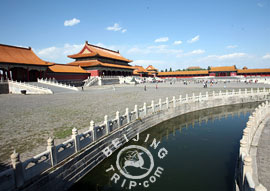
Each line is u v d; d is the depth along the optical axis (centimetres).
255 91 3950
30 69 4781
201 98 3055
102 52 8281
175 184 933
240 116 2716
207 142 1597
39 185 695
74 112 1950
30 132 1274
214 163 1189
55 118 1683
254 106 3422
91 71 7031
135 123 1617
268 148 1038
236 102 3594
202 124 2252
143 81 8969
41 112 1941
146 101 2753
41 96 3303
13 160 624
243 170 635
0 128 1365
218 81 8775
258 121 1541
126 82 7650
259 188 439
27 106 2289
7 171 597
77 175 904
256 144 1106
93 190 900
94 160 1051
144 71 12112
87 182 962
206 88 5147
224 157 1280
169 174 1040
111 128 1312
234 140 1642
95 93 3850
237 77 9638
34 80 5309
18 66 4459
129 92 4072
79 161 925
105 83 6725
